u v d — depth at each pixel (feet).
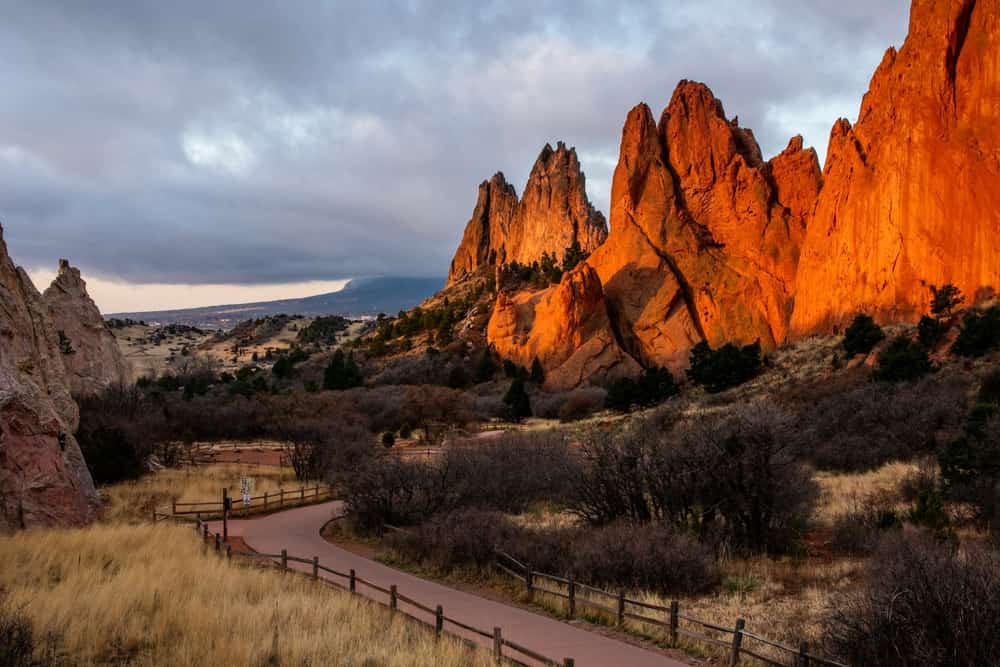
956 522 67.82
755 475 69.36
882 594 33.76
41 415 78.59
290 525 96.78
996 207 199.93
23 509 73.56
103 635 35.01
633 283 362.74
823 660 32.19
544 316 374.43
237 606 41.22
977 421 80.79
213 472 144.05
